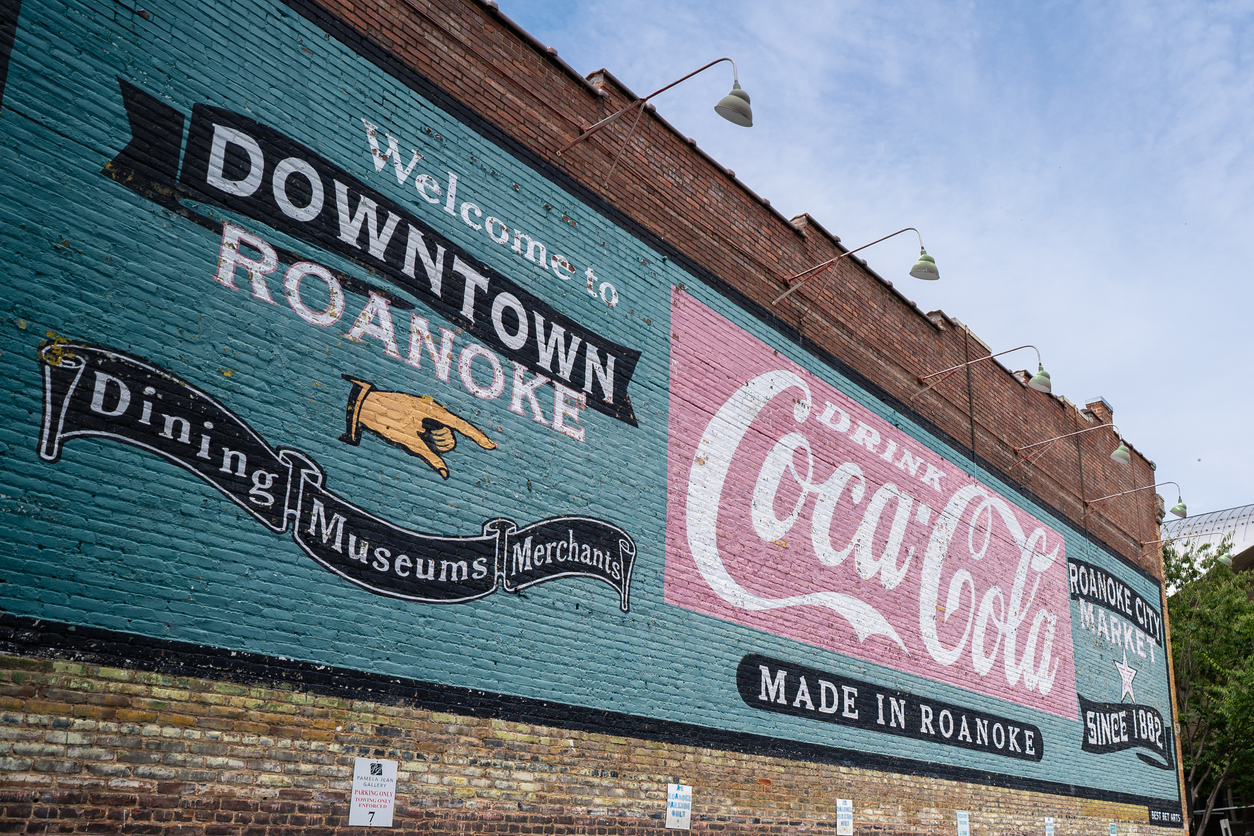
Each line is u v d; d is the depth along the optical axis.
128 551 7.96
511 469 11.08
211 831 8.06
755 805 13.06
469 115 11.54
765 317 15.34
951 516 18.84
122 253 8.35
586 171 12.89
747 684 13.45
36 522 7.53
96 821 7.47
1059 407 24.23
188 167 8.91
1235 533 53.16
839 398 16.52
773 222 15.94
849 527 16.11
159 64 8.87
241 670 8.46
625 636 11.91
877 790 15.29
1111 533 25.70
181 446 8.42
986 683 18.83
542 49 12.54
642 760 11.73
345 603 9.28
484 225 11.42
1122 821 22.84
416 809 9.44
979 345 21.20
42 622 7.45
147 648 7.95
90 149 8.30
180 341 8.57
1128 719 24.34
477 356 11.00
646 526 12.55
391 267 10.34
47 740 7.34
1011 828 18.45
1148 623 26.84
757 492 14.43
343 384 9.68
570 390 12.00
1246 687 29.34
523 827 10.30
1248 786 31.58
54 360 7.82
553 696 10.92
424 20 11.27
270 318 9.24
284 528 8.96
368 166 10.35
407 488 10.02
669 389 13.38
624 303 13.00
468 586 10.35
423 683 9.74
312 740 8.82
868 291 17.88
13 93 7.95
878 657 16.06
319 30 10.20
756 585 14.01
